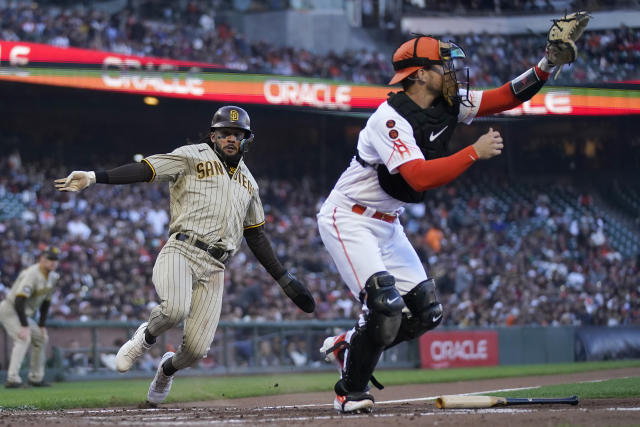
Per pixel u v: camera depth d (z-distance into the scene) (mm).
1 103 94000
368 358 16953
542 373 45562
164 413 18641
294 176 108438
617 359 68312
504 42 101125
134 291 64312
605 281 85688
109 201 80938
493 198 104062
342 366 17859
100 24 85750
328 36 106500
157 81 76938
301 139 108750
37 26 80188
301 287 20141
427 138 16625
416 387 34500
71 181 17422
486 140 15211
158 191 86188
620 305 81125
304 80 83000
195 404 24641
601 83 85375
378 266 16938
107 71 75000
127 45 85500
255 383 37938
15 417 17609
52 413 19141
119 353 19594
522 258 87250
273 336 53938
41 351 37656
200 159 19031
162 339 49812
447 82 16766
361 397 17172
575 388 26516
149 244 76188
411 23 105812
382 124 16375
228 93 80000
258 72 81438
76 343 45938
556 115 88875
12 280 64500
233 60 92250
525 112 86750
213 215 18984
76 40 82000
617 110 85062
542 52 99438
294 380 41781
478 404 16734
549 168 105750
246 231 20234
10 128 97000
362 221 17297
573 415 15359
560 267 87250
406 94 16844
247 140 19594
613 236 101000
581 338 67438
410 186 16859
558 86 85625
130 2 99125
